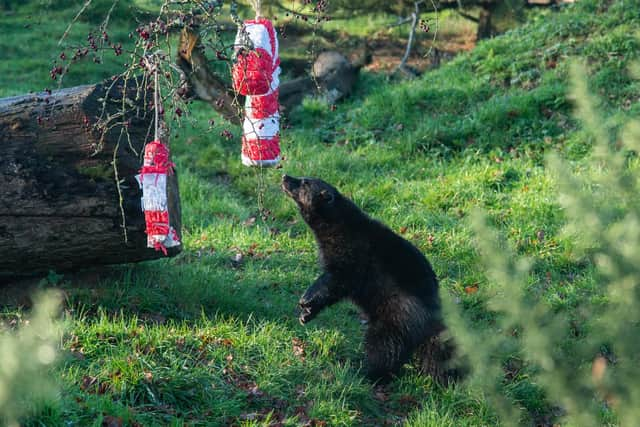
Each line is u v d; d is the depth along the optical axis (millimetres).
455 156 19938
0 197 9859
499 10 29703
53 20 35125
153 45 8484
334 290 10539
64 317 10188
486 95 22859
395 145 20750
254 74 9562
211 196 18016
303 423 8875
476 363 4305
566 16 25656
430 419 9234
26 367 4035
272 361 10047
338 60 26734
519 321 3906
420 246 15016
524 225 15477
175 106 8859
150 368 9211
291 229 16375
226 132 9656
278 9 31844
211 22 9242
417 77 27281
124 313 10719
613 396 3762
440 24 37531
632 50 22188
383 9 29016
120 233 10242
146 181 8516
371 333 10492
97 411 8156
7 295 10680
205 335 10320
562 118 20297
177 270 12148
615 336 3754
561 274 13750
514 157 19234
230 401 8969
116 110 10188
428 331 10102
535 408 9750
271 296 12375
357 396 9711
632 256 3688
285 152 20047
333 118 24047
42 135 9961
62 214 10016
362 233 10492
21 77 28531
